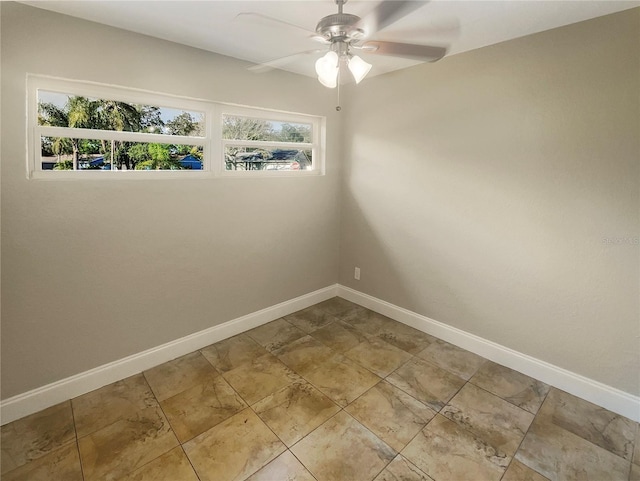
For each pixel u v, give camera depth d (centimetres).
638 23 181
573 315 219
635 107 186
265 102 283
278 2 175
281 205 314
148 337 246
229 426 193
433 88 271
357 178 341
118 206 222
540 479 161
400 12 143
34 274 196
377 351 272
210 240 270
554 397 220
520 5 178
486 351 263
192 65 240
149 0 173
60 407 207
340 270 376
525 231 234
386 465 168
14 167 184
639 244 193
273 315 324
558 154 215
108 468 166
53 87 197
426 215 290
